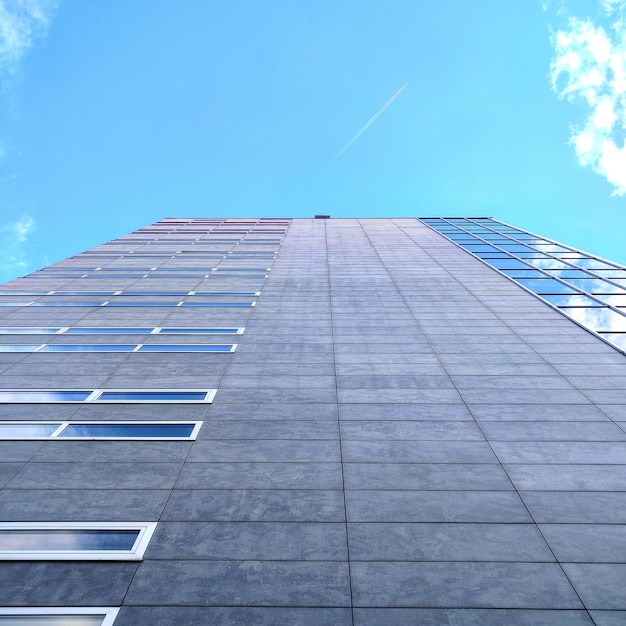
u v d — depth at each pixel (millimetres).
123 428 12094
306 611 7461
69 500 9586
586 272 25656
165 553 8422
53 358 16047
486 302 21109
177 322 19234
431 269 26891
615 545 8672
